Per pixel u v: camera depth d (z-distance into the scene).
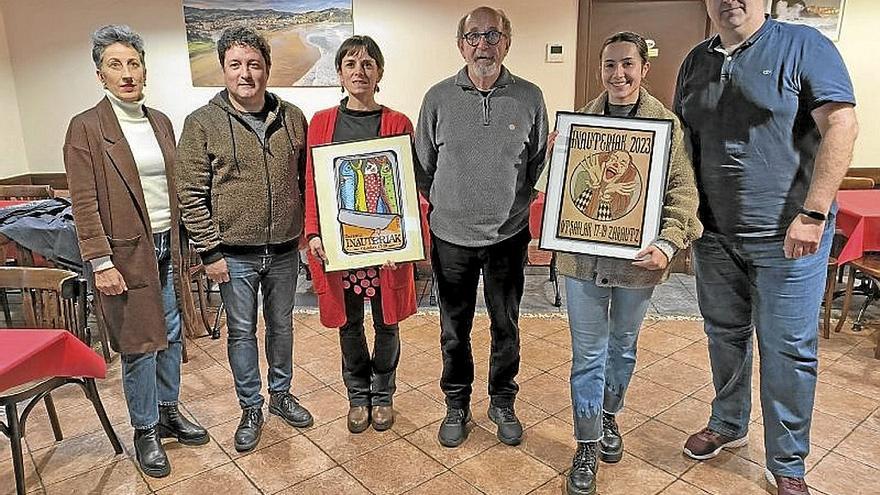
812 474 2.11
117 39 1.94
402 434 2.41
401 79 5.00
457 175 2.06
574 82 4.93
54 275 2.12
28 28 5.11
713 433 2.24
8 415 1.91
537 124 2.06
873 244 3.05
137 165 2.02
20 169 5.32
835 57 1.65
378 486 2.10
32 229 3.08
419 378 2.89
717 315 2.10
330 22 4.93
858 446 2.27
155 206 2.11
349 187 2.17
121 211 1.98
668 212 1.85
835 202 1.78
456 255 2.13
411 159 2.17
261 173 2.13
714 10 1.75
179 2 4.95
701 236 2.00
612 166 1.87
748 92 1.74
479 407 2.60
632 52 1.81
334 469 2.20
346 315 2.29
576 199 1.91
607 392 2.14
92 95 5.22
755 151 1.77
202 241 2.12
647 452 2.26
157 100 5.15
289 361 2.47
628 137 1.85
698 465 2.18
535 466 2.19
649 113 1.85
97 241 1.93
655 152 1.84
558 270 1.98
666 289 4.16
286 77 5.04
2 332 1.87
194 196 2.10
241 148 2.10
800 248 1.70
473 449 2.30
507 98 2.00
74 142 1.90
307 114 5.10
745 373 2.16
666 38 4.84
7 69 5.16
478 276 2.21
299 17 4.93
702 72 1.86
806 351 1.86
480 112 2.00
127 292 2.02
